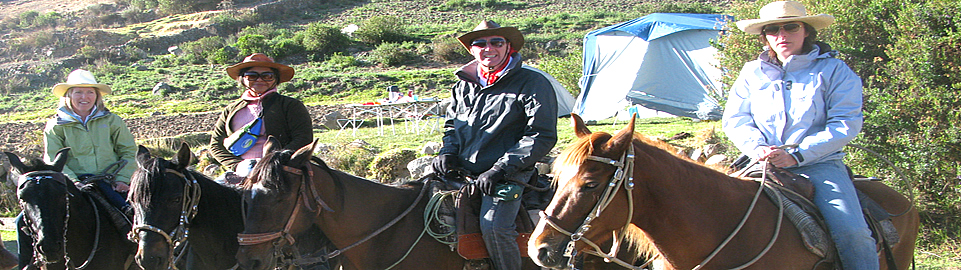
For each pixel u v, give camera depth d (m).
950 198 6.82
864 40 8.19
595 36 15.19
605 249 4.39
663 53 14.07
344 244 4.12
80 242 4.68
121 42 41.03
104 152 5.25
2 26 48.22
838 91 3.58
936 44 6.83
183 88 28.25
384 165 9.20
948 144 6.72
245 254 3.60
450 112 4.40
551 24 41.75
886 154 7.11
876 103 7.11
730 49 9.59
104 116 5.29
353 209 4.06
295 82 28.59
